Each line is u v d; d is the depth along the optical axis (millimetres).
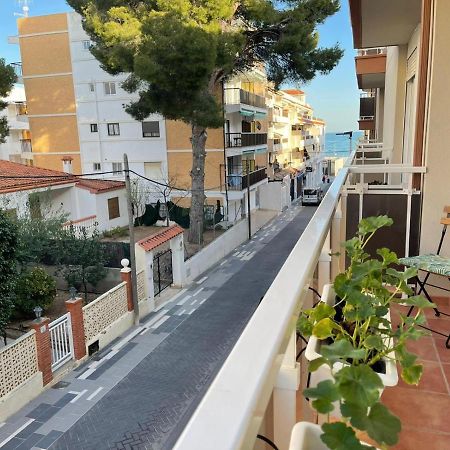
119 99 22406
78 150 23594
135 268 10617
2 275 7703
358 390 614
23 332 9383
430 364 2051
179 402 7477
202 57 11344
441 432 1597
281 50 14000
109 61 13625
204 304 12094
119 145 22828
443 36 2861
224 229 18906
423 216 3084
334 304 1401
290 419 914
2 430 6762
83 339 8852
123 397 7641
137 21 12656
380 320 1092
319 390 636
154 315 11328
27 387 7402
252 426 489
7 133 19219
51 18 22672
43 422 6965
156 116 21875
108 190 18062
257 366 554
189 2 12430
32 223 11242
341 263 2734
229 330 10391
